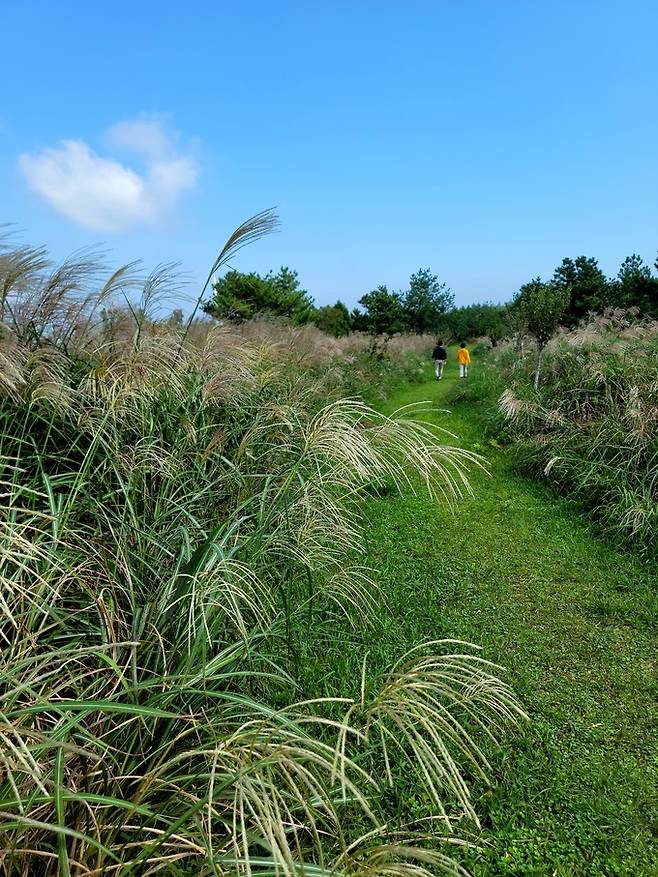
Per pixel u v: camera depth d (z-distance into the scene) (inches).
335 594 146.0
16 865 59.8
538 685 136.6
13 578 77.1
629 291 845.2
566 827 96.3
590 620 168.6
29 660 64.5
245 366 180.5
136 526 100.1
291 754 65.6
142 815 69.4
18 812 61.6
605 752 115.4
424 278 1505.9
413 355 850.1
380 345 748.6
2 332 132.1
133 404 128.6
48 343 142.3
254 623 106.3
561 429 324.2
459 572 196.7
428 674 69.9
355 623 145.3
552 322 391.9
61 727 63.3
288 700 106.6
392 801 95.7
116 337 166.1
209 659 90.4
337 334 949.2
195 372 156.3
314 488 121.3
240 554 110.5
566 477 282.2
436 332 1448.1
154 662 85.0
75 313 149.8
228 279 565.3
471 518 249.1
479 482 296.0
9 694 59.9
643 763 112.9
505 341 714.8
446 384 650.2
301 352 333.7
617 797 103.9
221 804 68.2
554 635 159.6
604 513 242.4
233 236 135.0
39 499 109.4
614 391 328.5
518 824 96.4
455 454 105.3
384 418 109.9
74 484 104.0
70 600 90.7
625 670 144.2
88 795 55.1
